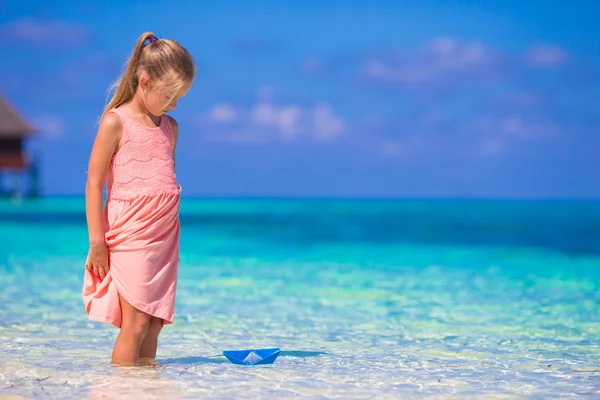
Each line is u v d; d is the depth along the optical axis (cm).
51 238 1447
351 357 350
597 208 4703
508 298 616
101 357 337
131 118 320
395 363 334
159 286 317
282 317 500
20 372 298
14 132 4634
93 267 316
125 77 325
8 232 1662
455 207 5212
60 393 262
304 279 771
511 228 2048
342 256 1109
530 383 290
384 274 836
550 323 477
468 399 262
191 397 257
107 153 315
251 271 859
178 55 318
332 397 262
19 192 5050
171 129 337
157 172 320
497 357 354
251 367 316
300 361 336
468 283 738
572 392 275
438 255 1139
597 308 553
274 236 1659
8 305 539
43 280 721
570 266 948
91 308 314
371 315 514
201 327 452
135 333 313
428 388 279
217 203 7644
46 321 461
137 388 270
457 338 416
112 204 318
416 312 530
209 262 984
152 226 313
